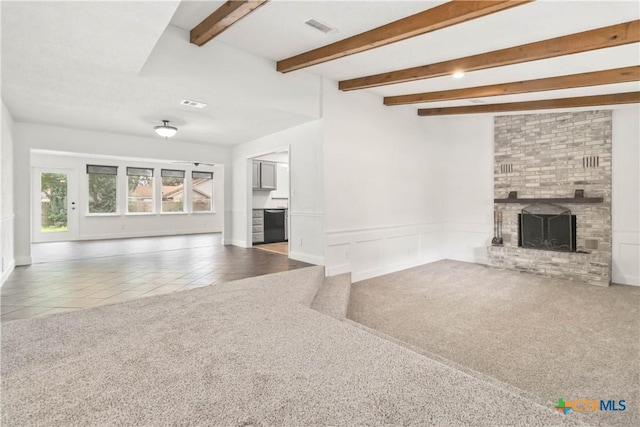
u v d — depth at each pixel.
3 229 3.80
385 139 5.32
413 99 4.91
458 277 5.06
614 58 3.09
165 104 3.96
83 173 8.18
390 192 5.41
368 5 2.57
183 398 1.42
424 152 6.05
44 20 2.11
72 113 4.41
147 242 7.69
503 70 3.54
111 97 3.70
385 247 5.32
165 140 6.41
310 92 4.34
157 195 9.29
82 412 1.32
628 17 2.47
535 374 2.30
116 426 1.24
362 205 4.98
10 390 1.48
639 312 3.50
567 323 3.21
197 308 2.64
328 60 3.48
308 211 4.82
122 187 8.70
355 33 3.07
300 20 2.86
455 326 3.16
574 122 5.07
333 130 4.61
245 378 1.58
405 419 1.29
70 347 1.92
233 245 7.16
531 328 3.10
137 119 4.74
